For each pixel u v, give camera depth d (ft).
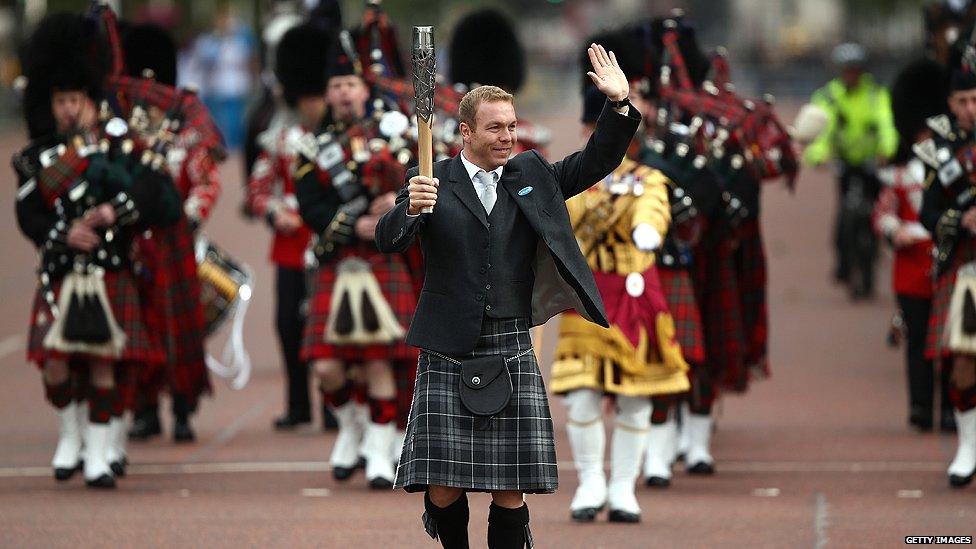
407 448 59.93
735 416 109.29
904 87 104.63
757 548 70.79
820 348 136.05
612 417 109.29
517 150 97.40
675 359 77.10
